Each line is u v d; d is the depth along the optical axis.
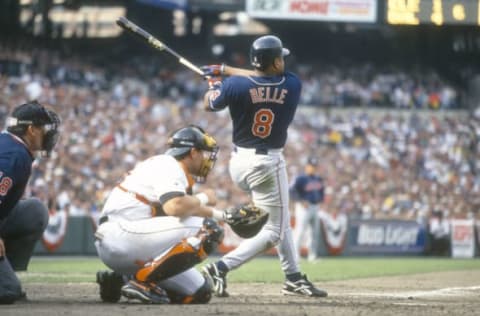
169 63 128.75
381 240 87.12
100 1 125.06
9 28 115.56
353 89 130.75
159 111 107.81
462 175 114.25
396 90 132.12
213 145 23.58
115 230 22.69
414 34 141.50
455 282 38.91
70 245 71.62
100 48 129.12
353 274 46.00
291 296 27.92
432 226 90.56
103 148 89.81
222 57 137.12
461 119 128.50
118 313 20.45
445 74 142.75
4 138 22.38
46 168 78.69
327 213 81.94
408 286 35.62
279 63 26.81
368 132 117.88
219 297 26.92
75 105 96.56
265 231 27.41
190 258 22.53
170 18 132.50
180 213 22.23
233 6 104.31
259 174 27.03
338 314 21.33
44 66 105.75
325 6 101.56
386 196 100.50
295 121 117.94
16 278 22.77
